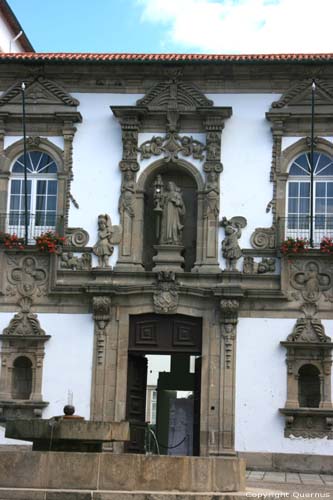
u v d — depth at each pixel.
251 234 32.28
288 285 31.61
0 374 32.12
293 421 30.88
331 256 31.53
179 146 33.00
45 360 32.09
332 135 32.69
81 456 18.80
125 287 31.97
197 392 31.94
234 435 31.02
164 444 38.31
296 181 32.88
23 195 33.69
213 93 33.31
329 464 30.48
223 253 32.22
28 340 32.22
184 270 33.03
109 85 33.72
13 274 32.69
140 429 32.50
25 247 32.50
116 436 20.53
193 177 32.97
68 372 31.94
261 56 33.00
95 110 33.62
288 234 32.47
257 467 30.69
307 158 32.91
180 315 32.09
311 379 31.72
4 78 34.06
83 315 32.25
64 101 33.69
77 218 33.00
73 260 32.66
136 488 18.77
